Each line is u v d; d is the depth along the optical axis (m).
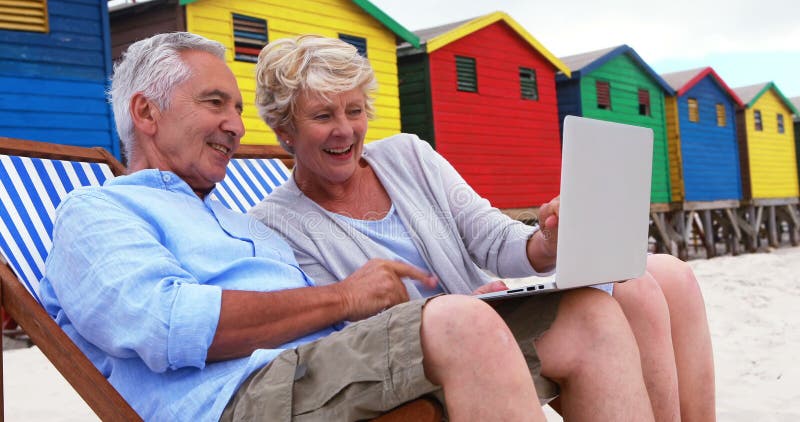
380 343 1.75
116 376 2.03
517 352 1.70
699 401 2.27
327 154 2.49
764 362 5.62
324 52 2.46
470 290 2.66
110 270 1.88
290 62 2.45
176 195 2.20
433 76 14.45
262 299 1.94
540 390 1.98
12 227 2.47
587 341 1.92
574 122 1.81
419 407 1.72
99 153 2.97
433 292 2.61
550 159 16.95
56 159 2.83
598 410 1.89
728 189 22.88
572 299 1.96
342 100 2.47
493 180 15.53
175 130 2.24
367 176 2.68
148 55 2.24
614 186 1.96
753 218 24.06
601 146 1.90
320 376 1.81
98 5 10.08
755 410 4.30
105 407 1.90
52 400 5.36
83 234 1.93
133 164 2.34
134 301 1.84
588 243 1.90
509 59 16.20
